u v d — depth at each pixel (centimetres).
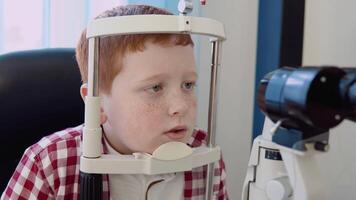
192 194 64
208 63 125
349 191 89
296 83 33
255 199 46
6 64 76
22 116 76
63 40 108
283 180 43
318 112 33
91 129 43
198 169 65
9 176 76
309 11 103
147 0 115
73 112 80
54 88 79
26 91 76
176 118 49
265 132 46
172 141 47
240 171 135
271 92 36
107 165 43
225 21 130
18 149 77
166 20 41
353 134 88
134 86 49
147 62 49
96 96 43
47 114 78
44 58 79
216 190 67
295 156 38
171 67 49
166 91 50
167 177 60
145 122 49
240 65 132
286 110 35
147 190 58
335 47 95
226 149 137
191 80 51
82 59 59
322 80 32
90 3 110
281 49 109
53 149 57
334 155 88
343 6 92
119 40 49
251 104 130
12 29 102
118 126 51
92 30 42
